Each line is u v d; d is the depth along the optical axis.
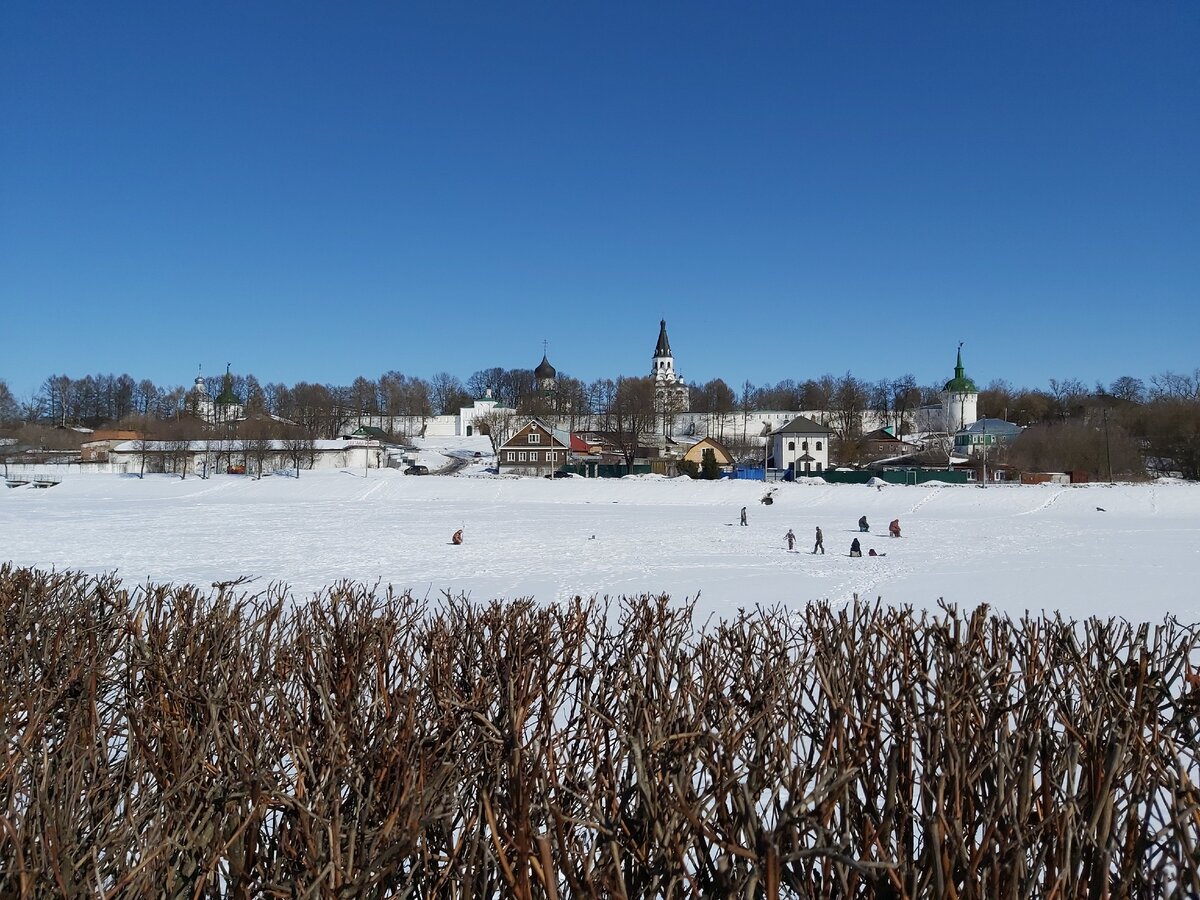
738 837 4.18
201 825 4.35
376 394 164.25
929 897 3.84
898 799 4.42
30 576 10.84
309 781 4.71
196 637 7.64
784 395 168.62
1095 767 4.34
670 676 5.90
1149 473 83.00
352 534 43.09
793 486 71.12
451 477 81.94
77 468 92.88
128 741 5.43
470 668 6.73
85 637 7.85
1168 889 4.35
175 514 56.66
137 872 3.99
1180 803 3.96
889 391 152.50
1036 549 36.50
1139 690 5.12
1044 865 4.12
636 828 4.34
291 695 6.62
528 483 76.50
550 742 5.07
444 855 4.51
